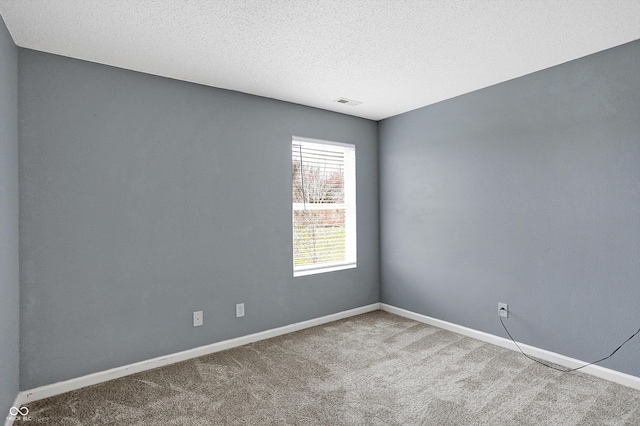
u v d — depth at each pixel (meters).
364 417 2.02
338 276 3.82
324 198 3.86
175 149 2.79
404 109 3.75
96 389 2.35
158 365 2.67
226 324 3.04
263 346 3.07
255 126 3.22
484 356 2.82
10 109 2.02
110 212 2.51
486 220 3.12
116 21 1.96
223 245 3.02
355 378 2.48
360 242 4.03
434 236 3.57
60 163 2.33
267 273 3.28
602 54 2.42
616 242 2.37
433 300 3.59
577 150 2.55
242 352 2.95
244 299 3.14
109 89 2.52
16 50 2.17
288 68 2.64
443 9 1.89
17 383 2.14
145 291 2.65
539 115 2.75
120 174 2.55
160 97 2.73
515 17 1.97
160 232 2.71
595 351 2.47
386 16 1.95
